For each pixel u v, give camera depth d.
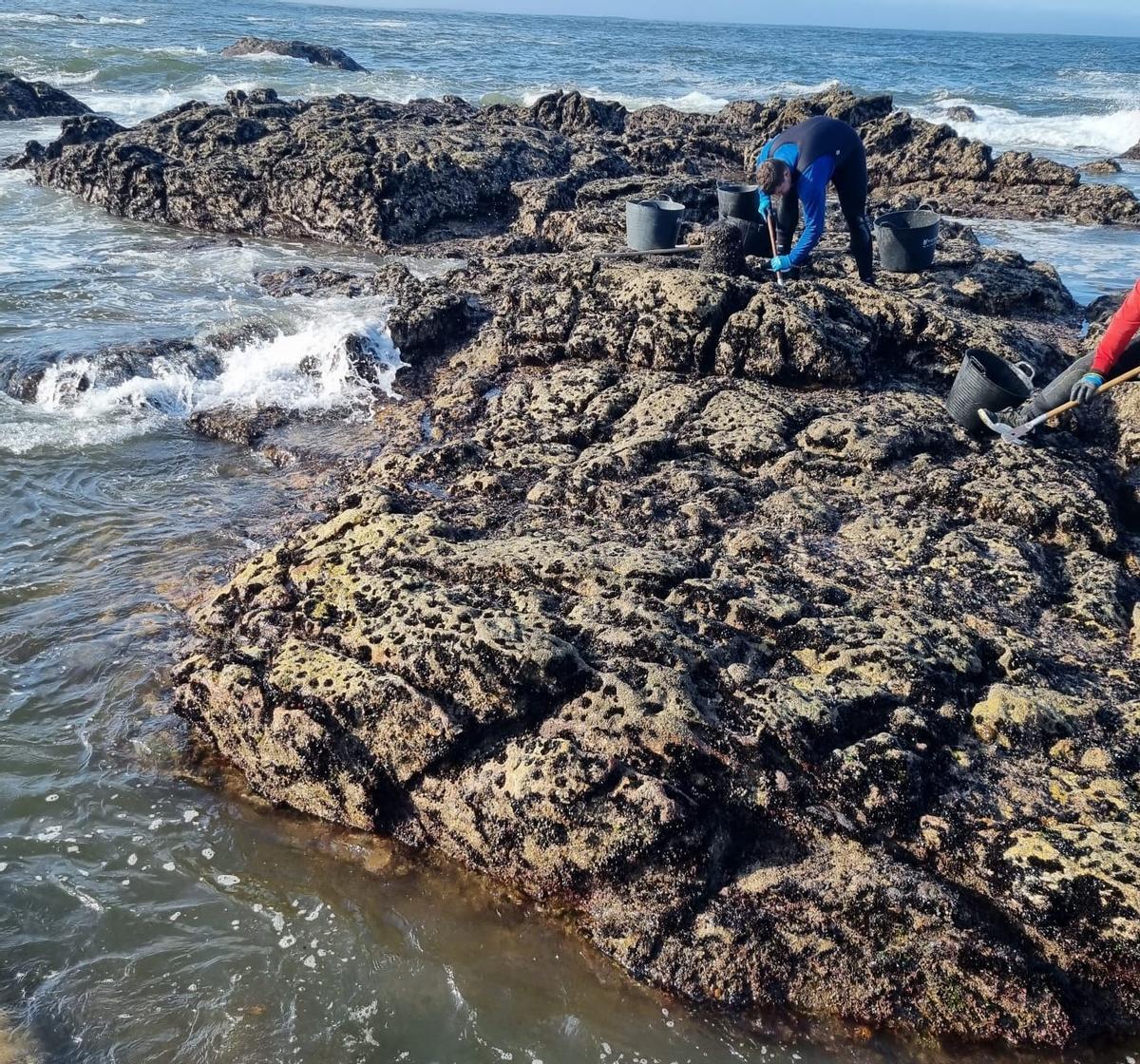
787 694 4.14
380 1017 3.48
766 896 3.71
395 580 4.73
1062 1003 3.46
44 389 8.03
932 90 44.22
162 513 6.60
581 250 12.26
